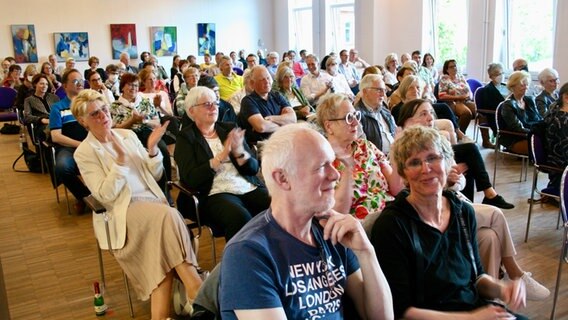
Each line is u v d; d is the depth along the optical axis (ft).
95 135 8.77
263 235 4.24
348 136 8.14
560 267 8.34
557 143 11.34
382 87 11.53
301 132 4.35
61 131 13.96
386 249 5.34
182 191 9.23
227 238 8.69
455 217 5.70
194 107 9.55
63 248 11.70
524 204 13.91
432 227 5.50
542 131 11.60
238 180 9.55
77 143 13.73
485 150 20.35
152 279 7.87
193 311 4.65
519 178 16.44
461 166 8.02
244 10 45.75
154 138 9.07
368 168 7.95
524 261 10.42
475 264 5.79
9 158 21.20
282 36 46.42
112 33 40.27
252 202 9.45
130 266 8.23
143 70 17.76
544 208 13.55
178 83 26.81
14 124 27.84
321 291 4.35
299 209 4.31
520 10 27.50
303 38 45.70
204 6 43.75
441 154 5.63
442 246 5.52
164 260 7.81
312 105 20.25
